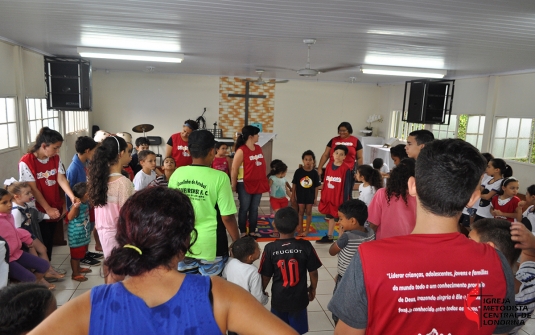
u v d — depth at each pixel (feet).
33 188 10.55
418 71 19.93
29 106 17.81
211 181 6.31
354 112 34.63
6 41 15.19
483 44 13.26
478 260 2.67
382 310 2.62
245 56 18.80
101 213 7.84
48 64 17.89
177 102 31.42
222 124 32.40
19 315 3.93
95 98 30.19
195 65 24.29
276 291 7.20
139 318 2.28
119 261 2.31
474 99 24.17
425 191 2.72
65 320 2.23
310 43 13.91
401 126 31.99
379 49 15.06
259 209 19.38
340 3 8.91
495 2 8.47
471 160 2.65
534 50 14.02
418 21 10.37
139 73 30.55
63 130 22.50
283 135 33.68
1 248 7.25
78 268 10.80
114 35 13.89
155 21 11.44
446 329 2.63
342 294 2.80
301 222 15.34
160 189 2.64
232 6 9.53
